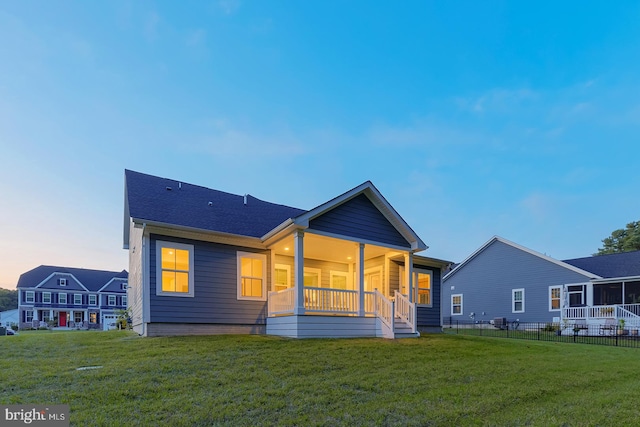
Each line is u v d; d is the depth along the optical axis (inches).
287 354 315.6
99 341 377.4
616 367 328.5
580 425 179.9
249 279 501.0
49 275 1795.0
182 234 449.1
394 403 201.6
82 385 214.8
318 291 470.0
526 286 951.6
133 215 438.6
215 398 197.8
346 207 500.1
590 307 797.2
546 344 488.7
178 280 444.1
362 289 497.7
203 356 294.8
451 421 180.5
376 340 432.8
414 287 653.9
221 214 538.6
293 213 652.7
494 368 299.1
